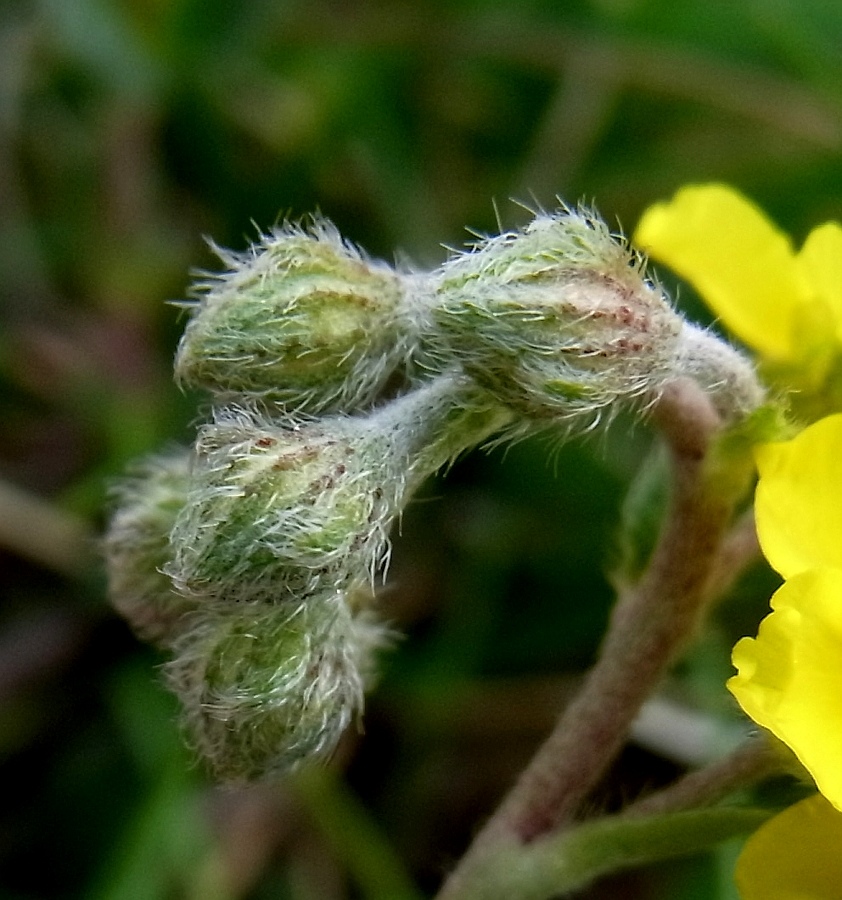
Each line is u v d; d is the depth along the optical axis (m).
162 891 0.07
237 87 0.10
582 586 0.08
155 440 0.08
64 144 0.10
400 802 0.08
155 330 0.09
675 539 0.05
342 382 0.05
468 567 0.08
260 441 0.05
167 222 0.10
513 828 0.06
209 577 0.05
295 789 0.08
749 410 0.05
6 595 0.08
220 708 0.05
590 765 0.06
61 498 0.08
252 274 0.05
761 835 0.05
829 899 0.05
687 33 0.10
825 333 0.06
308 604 0.05
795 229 0.09
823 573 0.05
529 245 0.05
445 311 0.05
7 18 0.10
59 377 0.09
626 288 0.05
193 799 0.08
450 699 0.08
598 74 0.10
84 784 0.08
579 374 0.05
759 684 0.05
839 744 0.05
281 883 0.08
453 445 0.05
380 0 0.10
